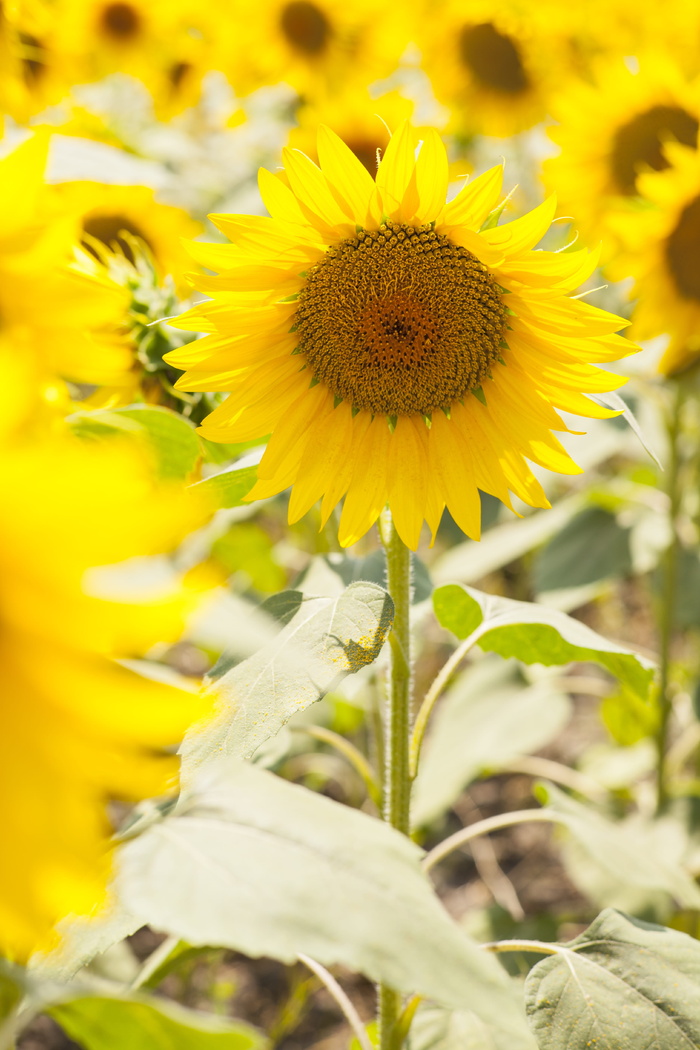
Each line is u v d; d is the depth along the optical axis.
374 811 1.95
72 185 1.39
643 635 2.71
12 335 0.95
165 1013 0.93
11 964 0.96
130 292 1.23
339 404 1.15
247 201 1.84
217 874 0.95
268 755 1.28
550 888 2.07
